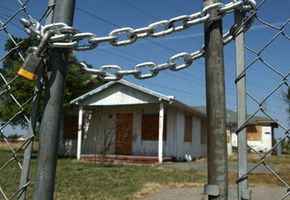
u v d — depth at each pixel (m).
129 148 21.19
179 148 21.39
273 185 9.79
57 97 1.78
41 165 1.73
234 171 10.07
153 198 7.92
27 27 1.78
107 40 1.76
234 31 1.72
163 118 19.12
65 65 1.81
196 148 24.62
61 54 1.79
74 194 7.89
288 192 1.73
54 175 1.75
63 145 23.00
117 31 1.76
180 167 16.14
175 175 12.46
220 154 1.64
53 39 1.74
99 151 20.94
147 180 10.83
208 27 1.74
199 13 1.72
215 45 1.72
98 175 11.85
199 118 25.59
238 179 1.66
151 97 19.36
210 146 1.67
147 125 21.00
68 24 1.85
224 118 1.67
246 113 1.68
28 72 1.75
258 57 1.69
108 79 1.91
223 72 1.71
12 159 1.98
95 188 8.85
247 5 1.69
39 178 1.73
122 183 9.97
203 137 26.42
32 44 1.93
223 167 1.64
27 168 1.80
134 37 1.78
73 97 22.28
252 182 10.20
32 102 1.83
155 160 18.88
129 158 18.98
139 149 20.97
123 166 16.05
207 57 1.73
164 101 18.97
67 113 23.17
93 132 22.16
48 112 1.77
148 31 1.76
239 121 1.68
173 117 21.05
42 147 1.75
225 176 1.63
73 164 16.44
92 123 22.28
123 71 1.89
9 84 2.05
